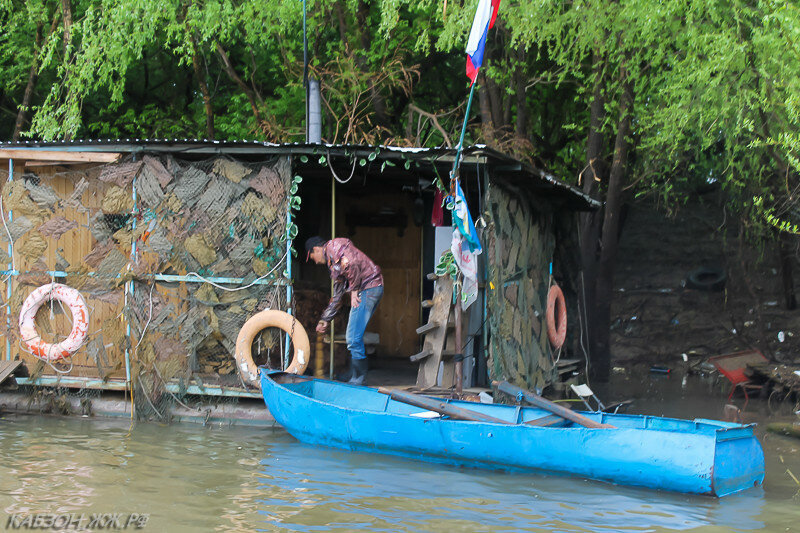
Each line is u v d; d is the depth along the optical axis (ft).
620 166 43.01
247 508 19.33
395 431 23.98
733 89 34.24
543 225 38.09
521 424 22.59
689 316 50.96
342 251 28.63
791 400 36.11
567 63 40.78
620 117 42.63
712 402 36.27
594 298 44.83
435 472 22.88
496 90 47.09
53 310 30.58
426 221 39.63
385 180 37.93
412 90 54.34
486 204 27.96
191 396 29.76
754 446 21.75
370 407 27.55
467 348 30.55
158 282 29.73
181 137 58.70
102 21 44.75
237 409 29.14
